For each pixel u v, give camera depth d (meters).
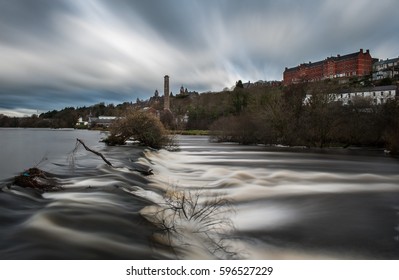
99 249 5.80
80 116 142.00
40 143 36.28
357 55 119.81
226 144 45.38
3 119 117.50
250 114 47.44
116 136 31.52
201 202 10.45
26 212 7.27
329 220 9.33
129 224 7.19
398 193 13.10
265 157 27.81
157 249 6.17
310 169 20.02
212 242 7.10
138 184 12.41
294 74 140.12
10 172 14.71
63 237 6.07
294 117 40.91
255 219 9.24
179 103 137.12
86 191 9.79
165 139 32.31
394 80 95.62
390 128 33.22
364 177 16.88
